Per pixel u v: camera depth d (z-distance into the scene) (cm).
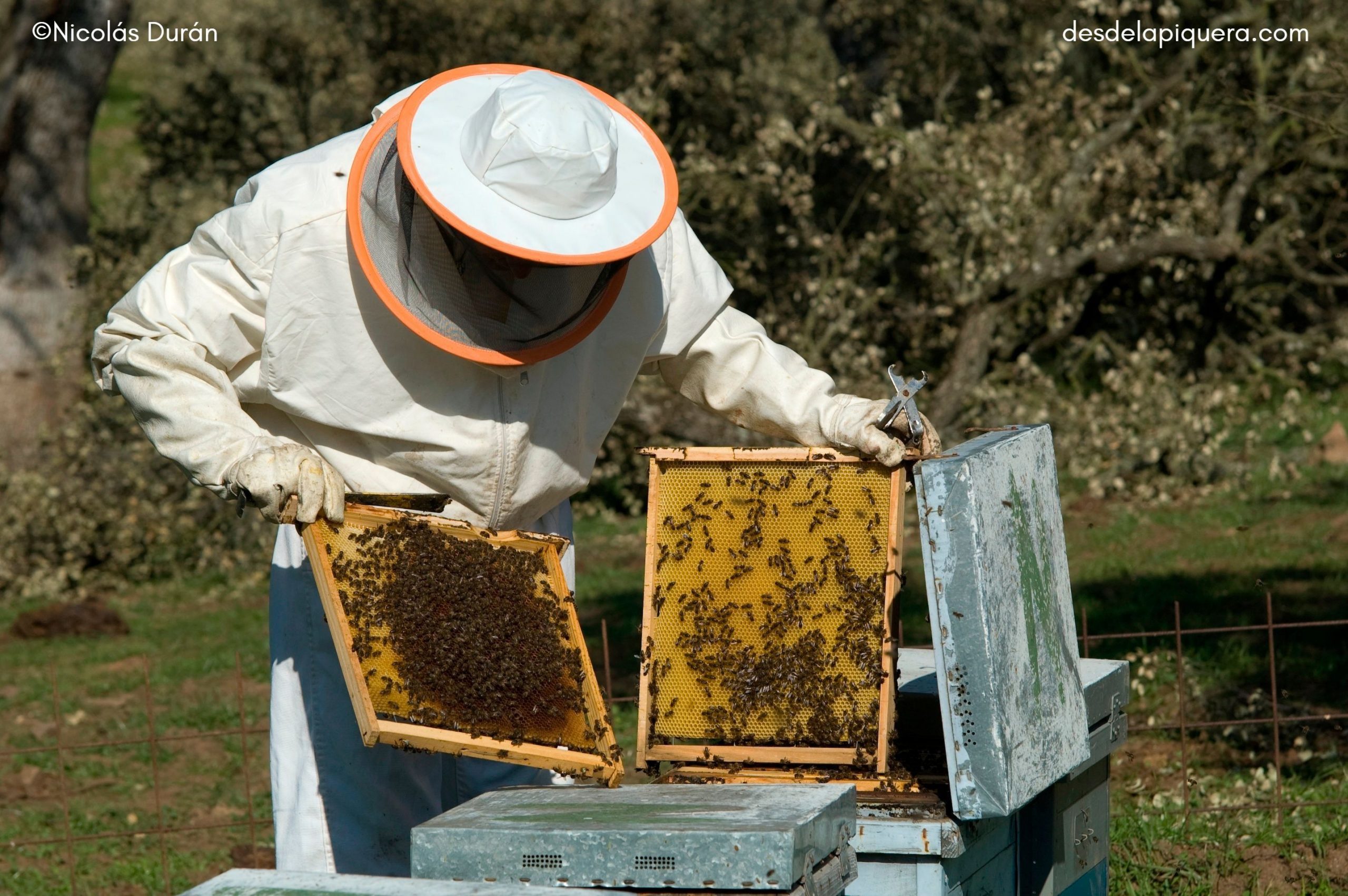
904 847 464
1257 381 2419
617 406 620
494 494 580
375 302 543
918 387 541
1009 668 473
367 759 590
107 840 1034
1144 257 2039
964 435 2098
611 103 561
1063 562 564
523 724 490
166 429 526
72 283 2350
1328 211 2270
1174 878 753
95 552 2281
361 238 524
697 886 409
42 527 2198
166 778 1212
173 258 564
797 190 2216
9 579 2212
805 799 446
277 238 540
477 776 635
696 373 631
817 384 603
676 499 551
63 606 1920
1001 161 2109
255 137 2995
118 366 538
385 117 547
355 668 459
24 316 2391
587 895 391
